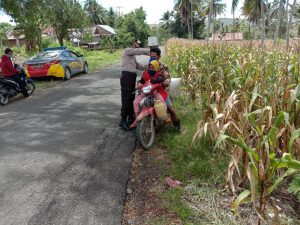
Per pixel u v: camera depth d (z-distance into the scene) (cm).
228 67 575
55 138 608
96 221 345
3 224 341
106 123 706
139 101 554
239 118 421
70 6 2986
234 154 362
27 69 1395
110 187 416
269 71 516
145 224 341
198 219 341
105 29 6397
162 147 549
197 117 685
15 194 400
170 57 1731
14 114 815
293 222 333
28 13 1745
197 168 439
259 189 329
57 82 1396
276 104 435
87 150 544
